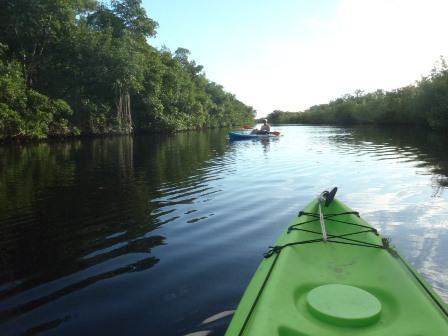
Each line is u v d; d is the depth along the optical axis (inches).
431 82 1374.3
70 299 131.3
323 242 147.1
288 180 348.8
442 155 513.3
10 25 908.6
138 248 179.0
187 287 138.3
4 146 803.4
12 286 143.2
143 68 1198.9
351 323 94.0
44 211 249.6
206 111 2012.8
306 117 3253.0
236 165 453.1
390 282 116.0
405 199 266.5
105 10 1242.6
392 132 1172.5
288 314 98.5
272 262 129.1
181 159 524.7
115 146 784.9
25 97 823.1
